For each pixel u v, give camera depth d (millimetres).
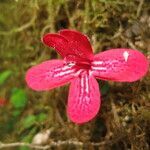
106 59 123
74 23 153
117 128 139
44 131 158
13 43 181
